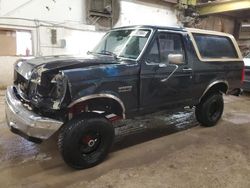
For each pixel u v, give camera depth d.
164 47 3.97
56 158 3.70
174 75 4.10
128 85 3.54
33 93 3.29
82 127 3.19
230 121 5.70
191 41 4.37
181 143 4.36
